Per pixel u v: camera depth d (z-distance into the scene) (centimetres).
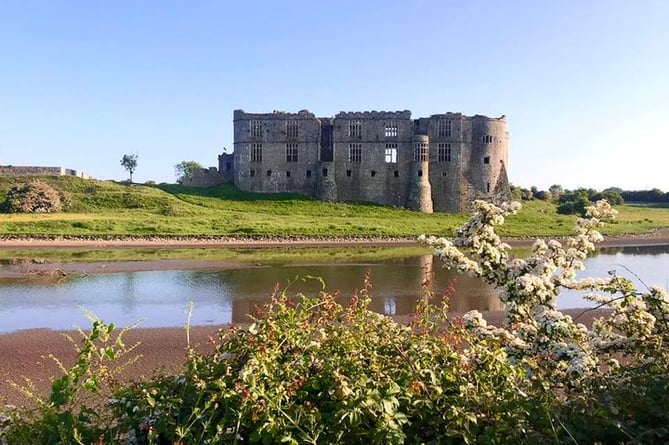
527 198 10550
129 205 7925
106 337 654
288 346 680
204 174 10119
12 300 2739
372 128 9406
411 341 733
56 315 2411
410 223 7612
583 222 957
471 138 9450
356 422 566
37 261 4162
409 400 620
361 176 9425
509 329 952
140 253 4875
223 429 588
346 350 685
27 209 7275
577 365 685
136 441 604
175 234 5891
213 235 5925
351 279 3484
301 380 611
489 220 887
